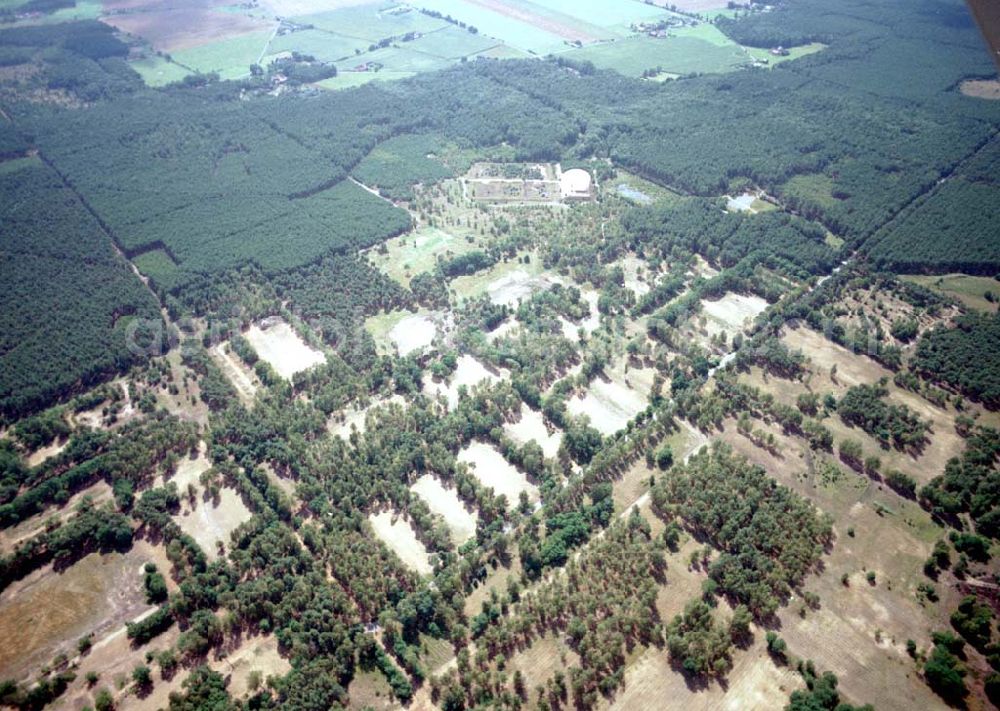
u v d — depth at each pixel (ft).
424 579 635.25
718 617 596.70
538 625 593.83
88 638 597.11
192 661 579.48
